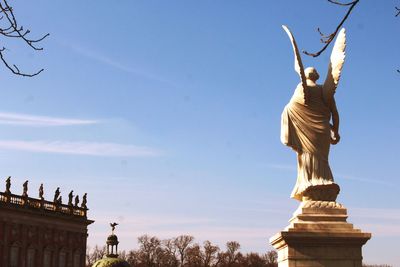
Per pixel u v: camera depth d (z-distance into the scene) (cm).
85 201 11169
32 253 9731
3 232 9175
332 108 2827
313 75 2861
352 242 2589
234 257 19900
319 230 2583
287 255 2575
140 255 19012
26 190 9719
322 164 2766
